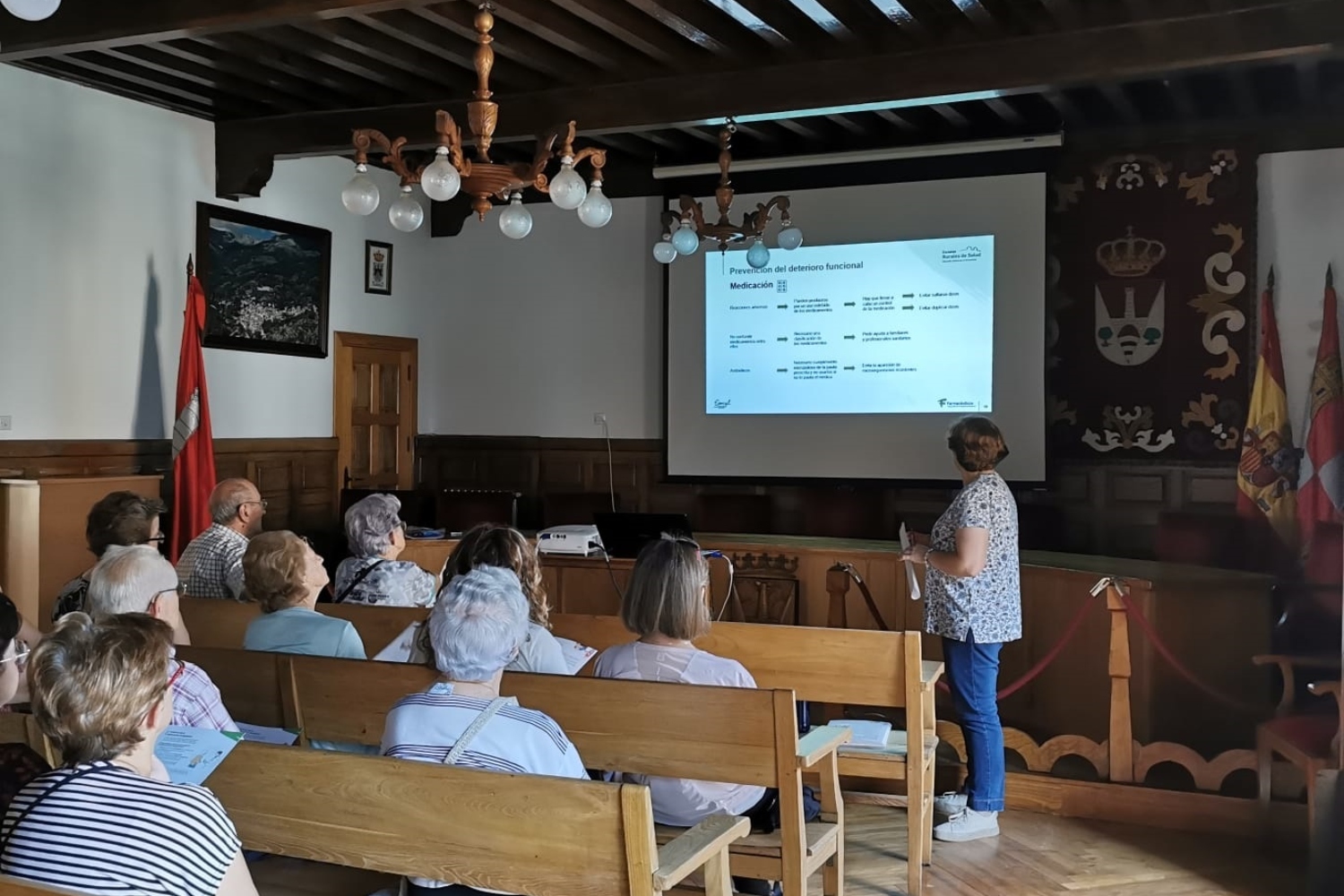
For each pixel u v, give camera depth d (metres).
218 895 1.68
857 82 5.40
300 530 7.75
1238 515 6.34
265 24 4.72
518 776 1.88
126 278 6.47
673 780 2.75
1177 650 4.81
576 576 5.77
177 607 3.04
